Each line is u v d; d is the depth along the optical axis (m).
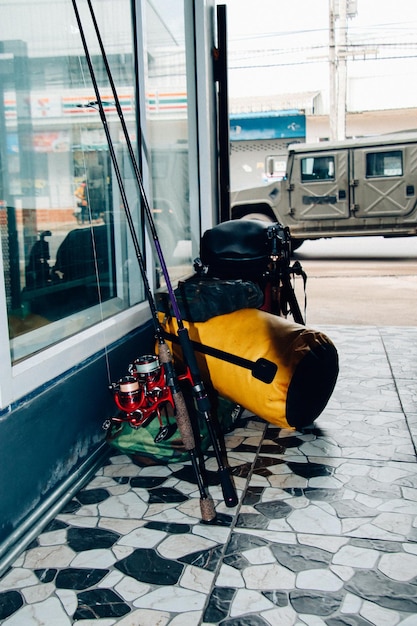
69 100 2.60
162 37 3.69
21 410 2.05
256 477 2.47
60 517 2.20
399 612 1.66
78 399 2.48
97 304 2.86
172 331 2.89
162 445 2.52
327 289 7.47
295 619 1.63
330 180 9.88
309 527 2.09
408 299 6.66
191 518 2.17
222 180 4.75
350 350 4.42
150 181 3.47
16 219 2.21
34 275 2.32
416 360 4.12
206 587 1.78
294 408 2.58
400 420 3.05
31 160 2.32
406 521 2.11
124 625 1.63
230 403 2.94
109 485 2.45
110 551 1.98
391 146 9.47
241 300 2.84
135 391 2.38
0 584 1.82
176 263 4.08
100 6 2.89
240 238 3.41
